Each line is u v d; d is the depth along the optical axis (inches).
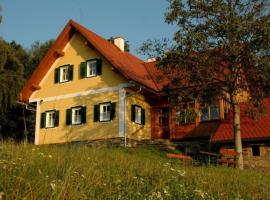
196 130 962.1
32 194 197.8
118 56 1083.3
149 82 1045.8
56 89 1074.7
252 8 708.7
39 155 353.1
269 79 686.5
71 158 360.2
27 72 1676.9
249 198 363.6
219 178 424.5
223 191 356.8
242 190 387.5
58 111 1055.0
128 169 371.9
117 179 280.4
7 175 232.2
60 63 1090.1
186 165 528.7
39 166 293.9
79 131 1004.6
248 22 681.6
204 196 291.1
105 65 1009.5
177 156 559.5
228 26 684.7
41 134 1066.7
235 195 346.3
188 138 968.3
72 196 211.5
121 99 962.7
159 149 863.7
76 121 1027.3
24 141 457.1
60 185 221.6
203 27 718.5
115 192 254.4
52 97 1075.3
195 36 698.8
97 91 1004.6
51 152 406.6
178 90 762.2
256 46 690.8
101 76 1008.2
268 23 682.8
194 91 743.7
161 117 1040.2
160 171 364.2
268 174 591.8
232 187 393.4
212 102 752.3
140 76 1039.6
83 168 311.3
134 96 997.8
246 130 808.9
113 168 364.2
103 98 991.0
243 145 802.2
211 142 826.8
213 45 725.9
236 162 692.7
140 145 951.6
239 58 716.0
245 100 937.5
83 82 1034.1
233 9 711.1
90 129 989.2
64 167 299.7
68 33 1070.4
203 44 703.7
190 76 729.0
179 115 762.2
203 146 893.8
